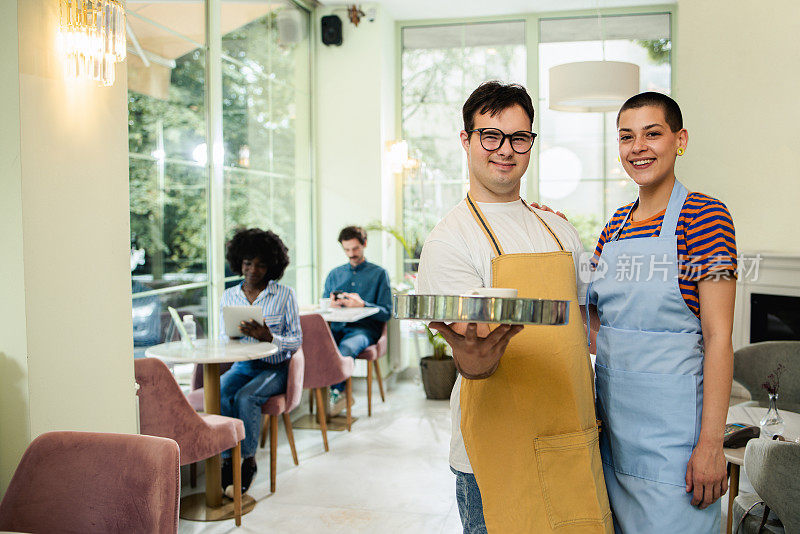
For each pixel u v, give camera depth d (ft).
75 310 8.43
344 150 20.89
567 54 21.24
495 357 4.90
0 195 7.74
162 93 13.38
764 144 15.85
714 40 16.33
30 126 7.77
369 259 21.02
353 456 15.02
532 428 5.33
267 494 12.85
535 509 5.32
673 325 5.50
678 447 5.40
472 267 5.50
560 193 21.35
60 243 8.20
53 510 6.19
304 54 20.42
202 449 10.69
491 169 5.53
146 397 10.15
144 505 6.02
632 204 6.10
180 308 14.01
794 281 15.55
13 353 7.80
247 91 16.89
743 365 13.26
